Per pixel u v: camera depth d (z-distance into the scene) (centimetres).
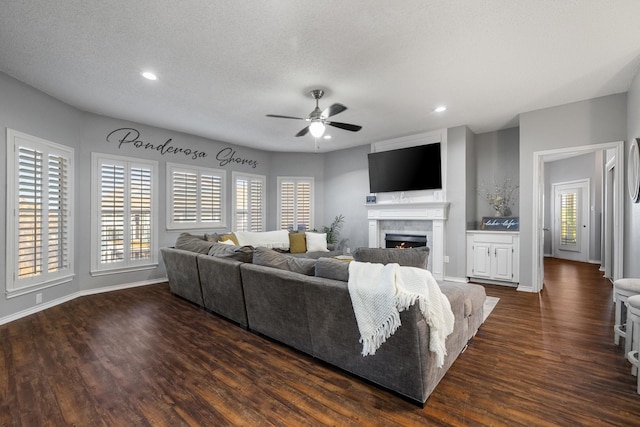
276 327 266
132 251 474
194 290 374
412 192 560
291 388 202
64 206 388
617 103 368
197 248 386
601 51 271
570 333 287
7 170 318
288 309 249
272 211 687
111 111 424
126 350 256
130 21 229
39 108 354
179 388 202
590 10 216
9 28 238
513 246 459
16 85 326
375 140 592
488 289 451
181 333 294
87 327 307
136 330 300
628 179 348
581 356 241
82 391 198
